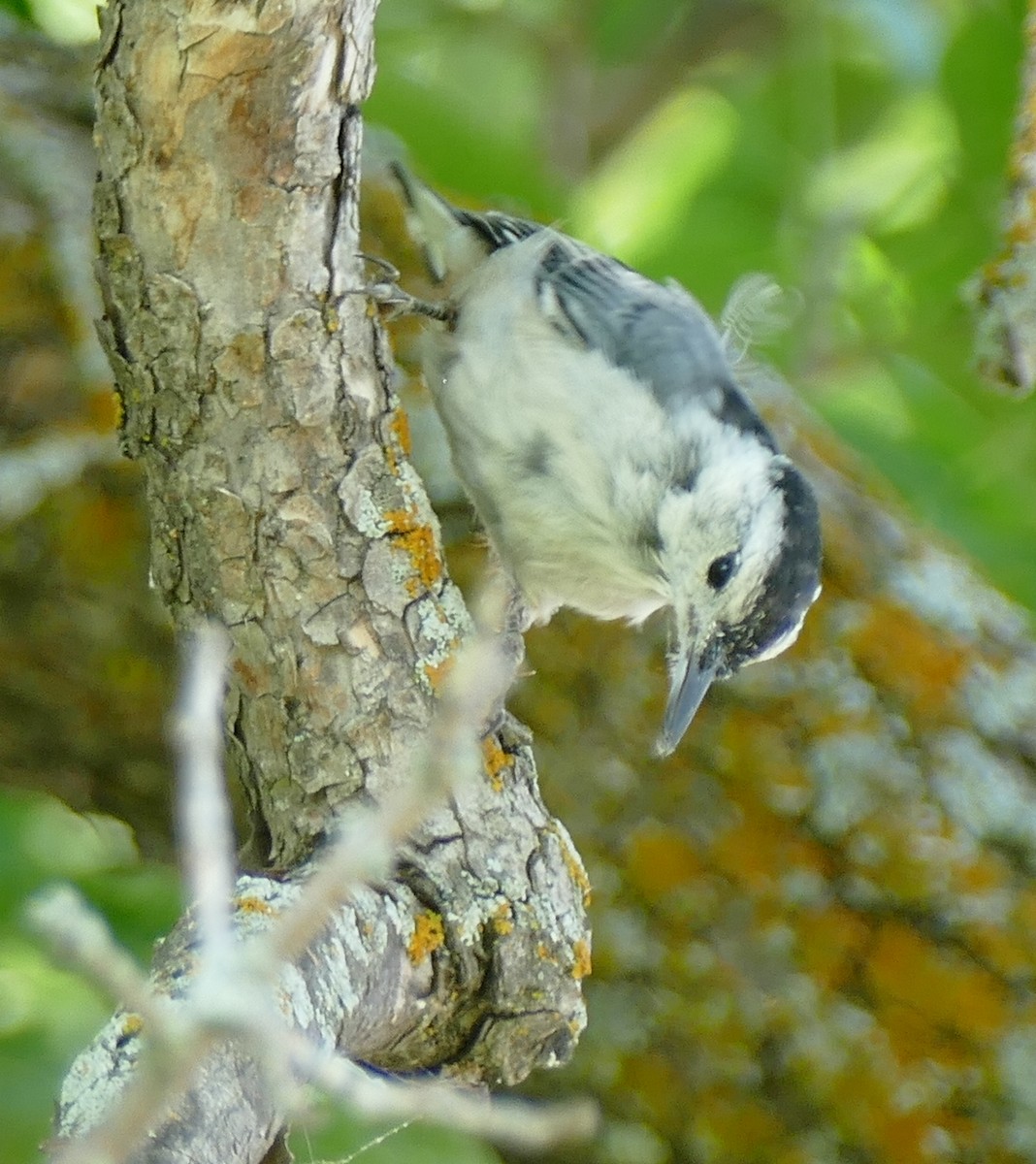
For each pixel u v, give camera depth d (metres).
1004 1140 7.29
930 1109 7.32
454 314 7.23
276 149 4.98
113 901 7.88
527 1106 7.55
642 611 7.54
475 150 9.18
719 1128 7.43
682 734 7.09
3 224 7.59
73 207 7.76
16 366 7.41
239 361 5.29
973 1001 7.39
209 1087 4.11
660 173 11.16
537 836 5.70
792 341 10.45
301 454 5.45
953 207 10.78
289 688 5.59
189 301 5.20
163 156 4.96
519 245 7.32
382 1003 5.14
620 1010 7.48
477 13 11.18
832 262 10.52
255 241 5.13
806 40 10.81
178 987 4.30
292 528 5.48
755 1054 7.43
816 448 8.48
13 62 8.51
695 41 12.05
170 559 5.66
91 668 7.68
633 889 7.54
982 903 7.44
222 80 4.80
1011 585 9.42
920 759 7.61
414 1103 3.04
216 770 2.80
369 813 5.54
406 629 5.61
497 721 5.80
